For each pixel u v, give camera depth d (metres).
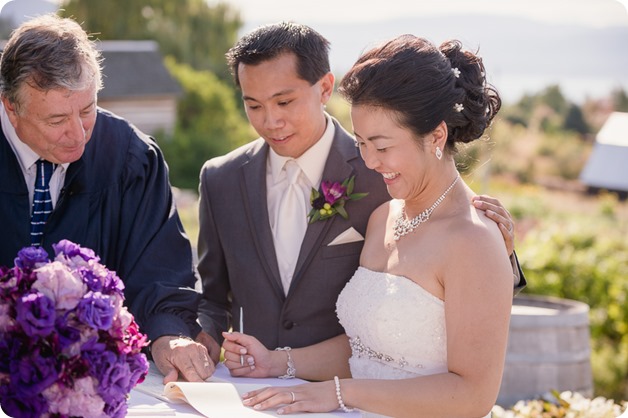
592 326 7.38
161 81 24.64
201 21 30.19
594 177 24.45
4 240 2.69
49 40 2.39
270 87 2.72
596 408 3.92
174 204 2.99
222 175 3.04
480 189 20.52
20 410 1.88
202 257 3.13
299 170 2.93
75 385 1.89
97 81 2.50
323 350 2.79
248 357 2.67
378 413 2.32
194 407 2.22
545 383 4.57
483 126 2.50
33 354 1.87
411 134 2.38
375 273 2.60
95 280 1.98
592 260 7.67
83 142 2.52
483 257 2.34
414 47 2.40
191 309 2.82
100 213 2.82
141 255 2.85
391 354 2.50
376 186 2.91
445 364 2.46
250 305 2.98
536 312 4.87
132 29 27.89
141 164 2.89
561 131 35.22
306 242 2.89
